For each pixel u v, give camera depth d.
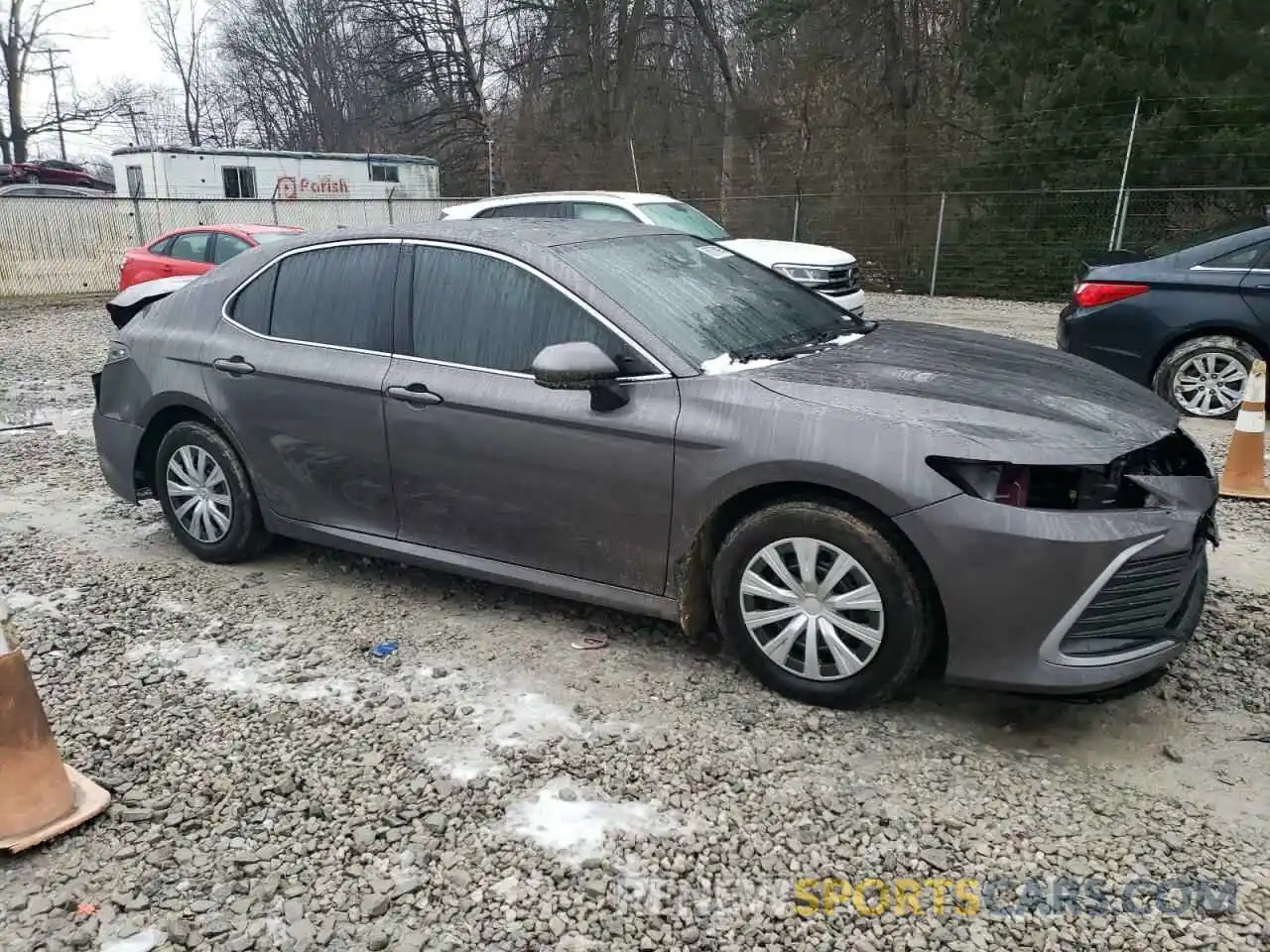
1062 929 2.55
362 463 4.41
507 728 3.50
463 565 4.26
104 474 5.39
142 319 5.24
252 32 49.28
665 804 3.06
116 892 2.73
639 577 3.84
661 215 11.22
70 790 3.04
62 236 20.23
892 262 20.41
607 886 2.72
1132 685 3.45
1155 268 7.73
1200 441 7.12
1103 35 18.36
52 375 10.74
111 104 45.28
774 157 23.17
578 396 3.83
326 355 4.48
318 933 2.56
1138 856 2.81
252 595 4.70
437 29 32.53
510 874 2.77
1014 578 3.17
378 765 3.28
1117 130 17.72
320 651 4.12
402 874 2.77
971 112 20.44
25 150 44.03
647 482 3.70
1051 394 3.61
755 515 3.57
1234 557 5.02
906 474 3.25
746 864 2.80
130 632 4.31
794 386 3.58
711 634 4.22
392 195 25.48
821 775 3.20
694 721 3.53
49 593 4.74
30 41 43.03
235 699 3.72
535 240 4.18
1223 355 7.54
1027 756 3.32
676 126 27.41
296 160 25.62
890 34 22.30
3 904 2.69
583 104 27.88
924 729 3.48
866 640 3.43
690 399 3.63
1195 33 17.52
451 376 4.11
